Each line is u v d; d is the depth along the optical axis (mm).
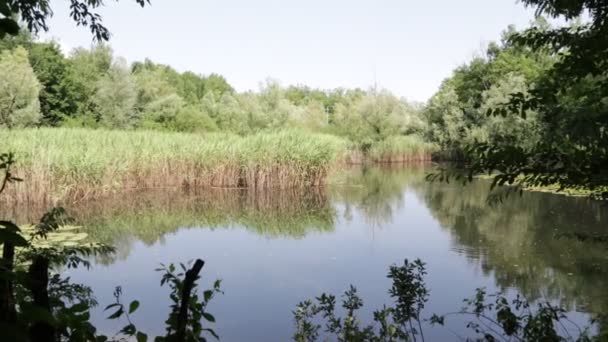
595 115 3217
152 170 20047
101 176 17156
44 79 34562
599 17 3094
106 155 17812
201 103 47438
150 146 20109
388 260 9172
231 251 10125
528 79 28562
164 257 9508
